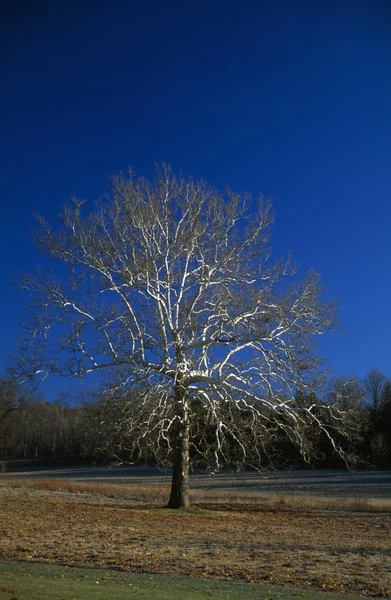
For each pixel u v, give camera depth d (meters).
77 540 18.50
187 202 26.48
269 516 28.31
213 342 25.41
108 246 25.62
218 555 16.73
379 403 57.75
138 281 25.67
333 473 56.28
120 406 24.02
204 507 31.72
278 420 26.36
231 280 26.36
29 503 29.91
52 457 76.75
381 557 17.20
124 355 24.97
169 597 10.27
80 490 38.66
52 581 11.21
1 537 18.47
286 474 56.72
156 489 40.19
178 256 26.16
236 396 25.25
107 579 12.28
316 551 18.11
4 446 71.31
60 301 25.20
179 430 26.78
